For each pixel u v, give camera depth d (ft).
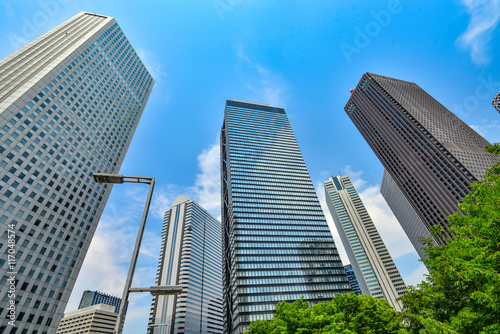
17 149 214.90
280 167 549.54
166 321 526.98
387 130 576.20
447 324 49.32
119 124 365.20
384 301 119.03
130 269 31.55
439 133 479.82
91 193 282.56
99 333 573.33
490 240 46.57
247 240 408.67
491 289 39.11
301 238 435.12
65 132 267.39
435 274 71.77
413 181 499.92
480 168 411.34
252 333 124.47
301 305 114.52
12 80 250.57
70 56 302.25
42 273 208.23
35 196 218.79
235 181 493.77
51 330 205.57
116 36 411.95
